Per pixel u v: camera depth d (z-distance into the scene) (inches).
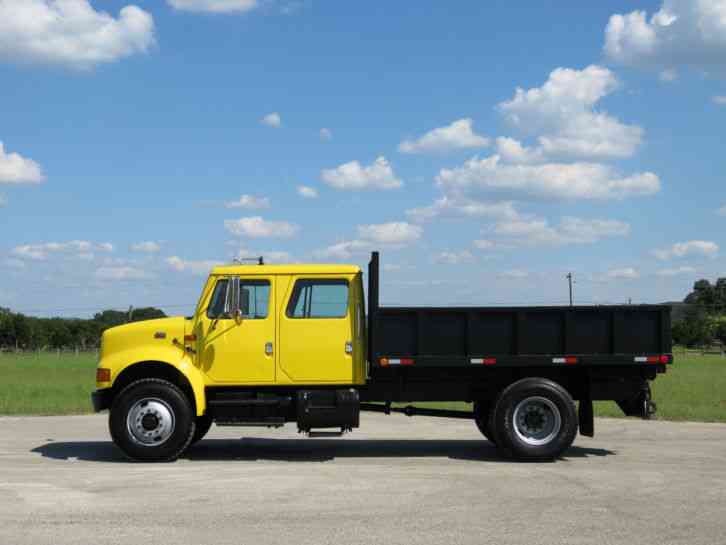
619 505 317.1
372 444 524.4
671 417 702.5
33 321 5674.2
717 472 397.7
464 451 486.3
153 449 433.1
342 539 263.9
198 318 451.2
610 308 446.6
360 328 453.7
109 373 442.3
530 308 445.7
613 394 456.4
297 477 380.8
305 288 454.6
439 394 462.0
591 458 449.4
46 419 689.0
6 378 1440.7
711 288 6491.1
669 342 446.9
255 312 451.8
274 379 447.5
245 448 503.8
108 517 294.7
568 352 445.4
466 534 270.5
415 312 444.8
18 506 313.7
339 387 457.7
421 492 343.0
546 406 439.8
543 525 283.6
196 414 447.2
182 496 333.4
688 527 281.1
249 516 296.5
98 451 483.8
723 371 1809.8
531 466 418.9
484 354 445.1
